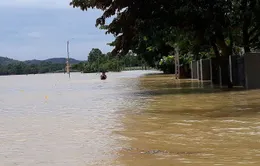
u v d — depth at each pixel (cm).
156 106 1535
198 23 2509
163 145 799
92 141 872
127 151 758
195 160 666
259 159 656
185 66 4228
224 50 2689
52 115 1398
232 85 2419
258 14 2392
